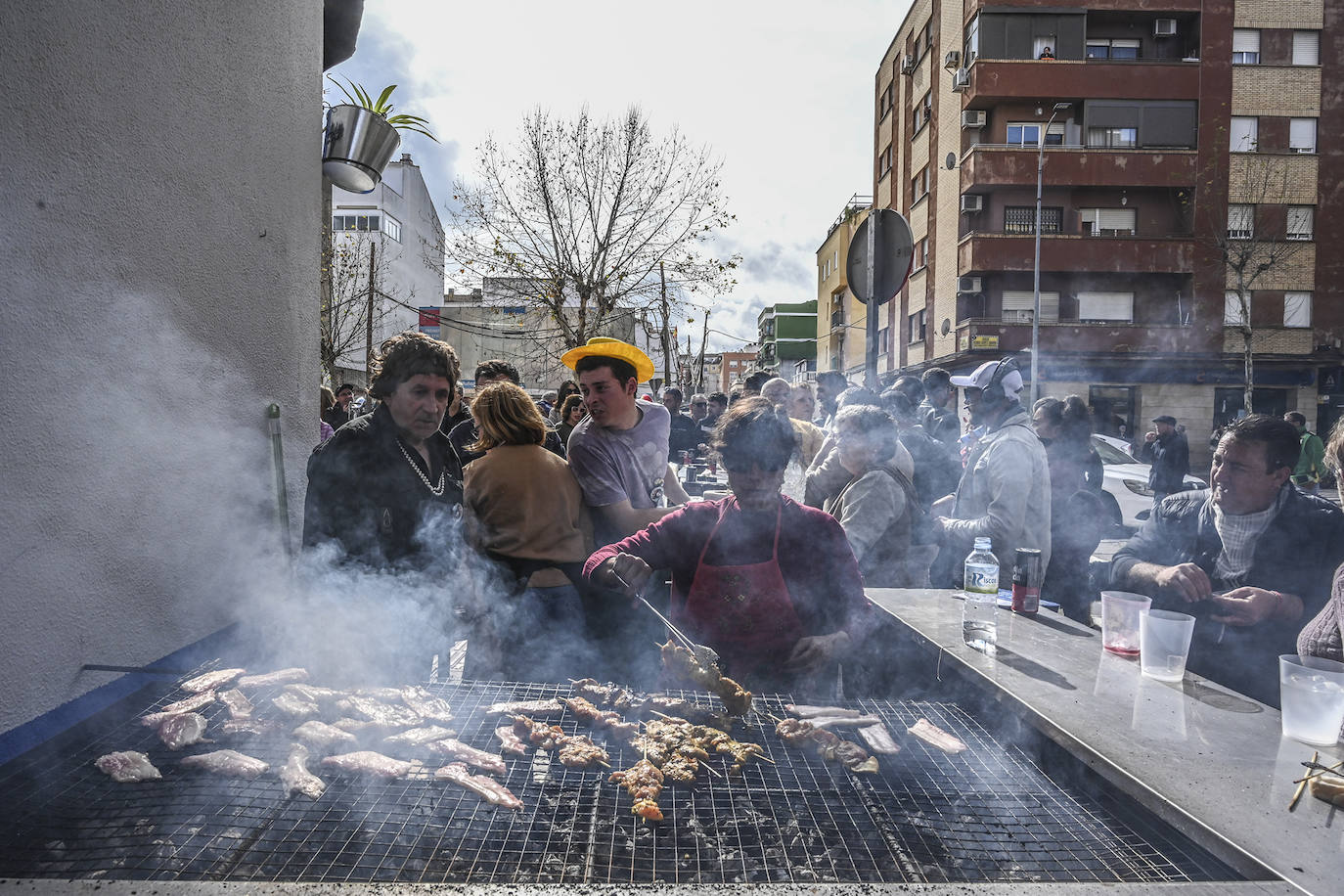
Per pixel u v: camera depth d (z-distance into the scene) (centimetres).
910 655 249
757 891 113
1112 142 1988
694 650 197
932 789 155
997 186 2000
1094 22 2009
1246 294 1997
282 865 122
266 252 261
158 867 120
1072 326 2009
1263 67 1959
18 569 163
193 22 219
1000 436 308
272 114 264
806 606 235
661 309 1412
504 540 282
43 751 160
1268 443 226
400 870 121
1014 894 112
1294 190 1972
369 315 1709
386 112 362
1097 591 344
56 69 170
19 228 161
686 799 148
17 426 162
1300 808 126
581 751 161
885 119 2788
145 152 200
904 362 2556
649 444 312
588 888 112
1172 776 136
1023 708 168
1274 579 232
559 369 2238
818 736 172
